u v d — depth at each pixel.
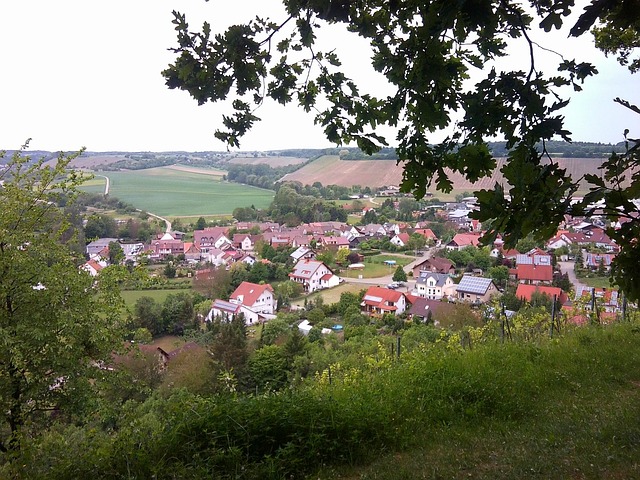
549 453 4.36
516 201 2.39
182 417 4.72
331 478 4.24
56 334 7.96
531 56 2.84
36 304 8.11
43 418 8.20
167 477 4.12
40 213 8.92
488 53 3.41
